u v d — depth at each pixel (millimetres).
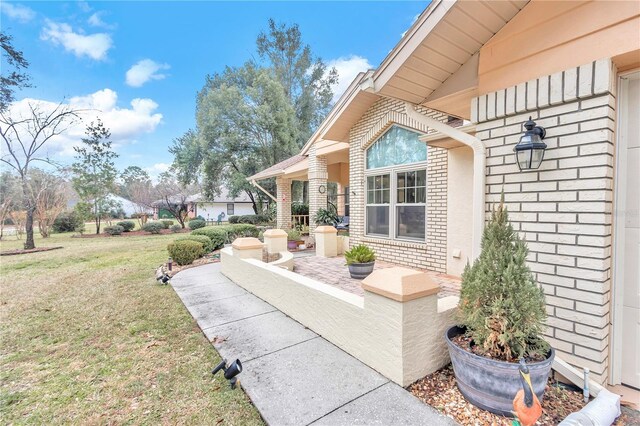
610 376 2525
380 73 3477
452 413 2305
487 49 3100
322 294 3682
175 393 2723
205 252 10117
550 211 2623
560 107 2557
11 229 21766
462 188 5965
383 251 7812
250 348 3473
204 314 4609
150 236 19922
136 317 4648
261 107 22312
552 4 2586
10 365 3305
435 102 3826
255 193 25828
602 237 2330
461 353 2367
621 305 2512
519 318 2242
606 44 2307
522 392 1855
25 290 6609
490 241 2480
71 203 23516
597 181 2352
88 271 8469
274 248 8602
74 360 3387
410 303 2623
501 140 2984
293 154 24234
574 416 2012
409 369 2648
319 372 2922
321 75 27938
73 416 2463
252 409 2473
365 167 8398
